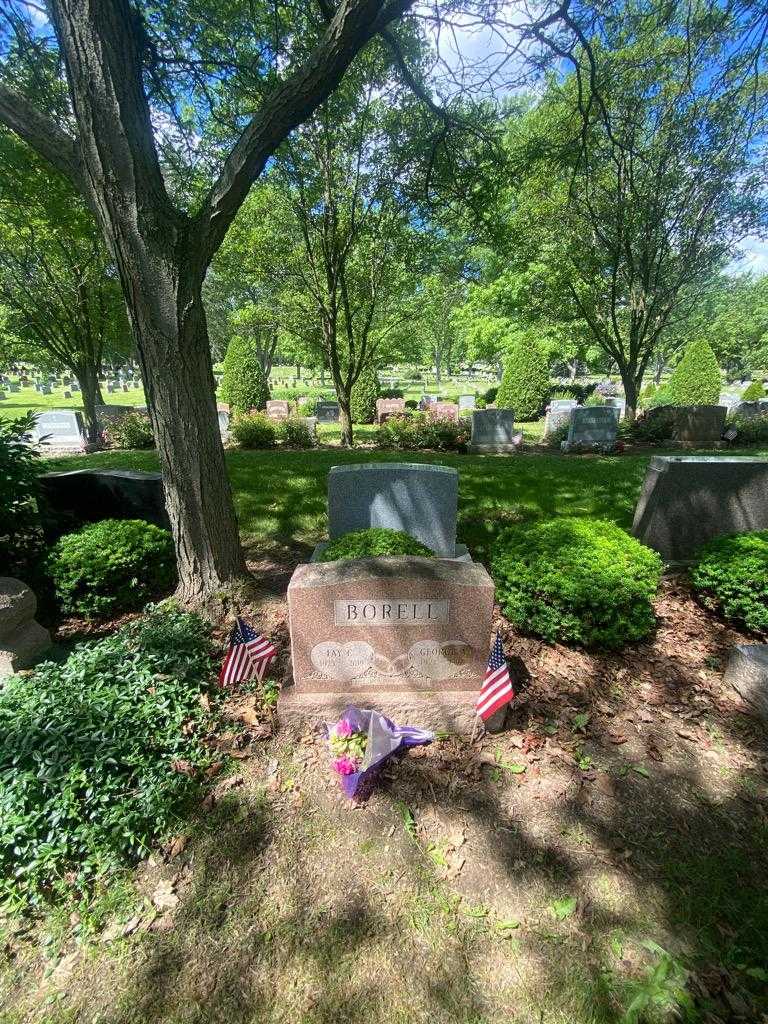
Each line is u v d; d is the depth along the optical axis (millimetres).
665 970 1732
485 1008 1773
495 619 4180
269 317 16984
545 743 2947
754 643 3879
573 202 13039
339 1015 1757
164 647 3334
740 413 16875
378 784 2664
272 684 3338
